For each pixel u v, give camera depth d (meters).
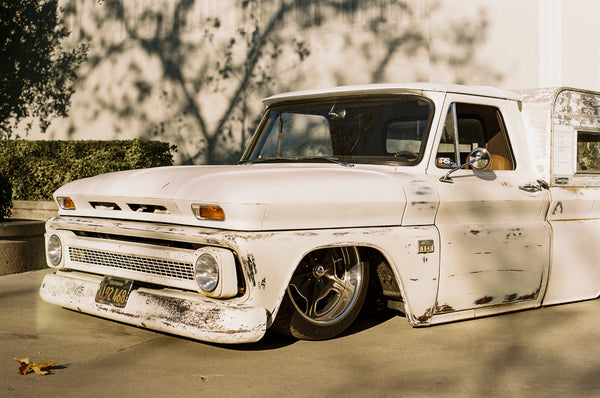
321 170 4.62
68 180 11.04
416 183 4.83
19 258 7.57
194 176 4.49
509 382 3.99
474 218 5.18
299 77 15.01
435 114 5.07
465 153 5.36
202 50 15.97
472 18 13.33
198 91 16.03
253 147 5.78
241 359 4.36
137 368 4.19
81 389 3.82
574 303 6.14
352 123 5.32
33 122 17.81
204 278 4.17
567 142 5.83
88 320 5.36
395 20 14.11
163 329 4.34
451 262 4.99
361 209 4.53
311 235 4.33
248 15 15.50
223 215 4.16
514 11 12.99
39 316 5.50
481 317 5.51
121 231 4.74
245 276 4.12
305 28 14.94
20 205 10.70
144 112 16.59
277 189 4.22
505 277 5.34
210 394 3.75
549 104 5.70
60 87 17.48
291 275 4.25
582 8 12.41
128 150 12.35
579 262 5.91
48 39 17.56
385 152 5.15
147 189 4.57
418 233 4.82
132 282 4.66
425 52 13.84
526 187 5.49
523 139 5.67
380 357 4.43
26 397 3.70
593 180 6.05
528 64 12.89
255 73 15.43
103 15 16.98
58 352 4.53
